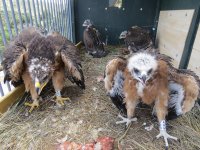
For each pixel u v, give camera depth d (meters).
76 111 0.58
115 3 1.02
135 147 0.47
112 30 1.08
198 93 0.44
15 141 0.48
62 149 0.44
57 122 0.54
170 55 0.80
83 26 1.04
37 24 0.75
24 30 0.60
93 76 0.78
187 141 0.48
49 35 0.59
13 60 0.52
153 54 0.48
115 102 0.54
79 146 0.45
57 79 0.58
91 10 1.04
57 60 0.55
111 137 0.49
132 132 0.51
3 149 0.46
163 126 0.48
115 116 0.56
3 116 0.55
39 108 0.59
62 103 0.60
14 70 0.52
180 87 0.45
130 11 1.04
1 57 0.58
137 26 0.99
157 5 1.01
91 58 0.94
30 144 0.48
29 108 0.59
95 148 0.44
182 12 0.73
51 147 0.47
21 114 0.57
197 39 0.59
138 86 0.46
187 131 0.51
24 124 0.53
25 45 0.54
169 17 0.87
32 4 0.70
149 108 0.58
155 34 1.06
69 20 1.02
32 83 0.55
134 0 1.01
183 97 0.46
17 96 0.62
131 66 0.45
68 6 0.98
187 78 0.44
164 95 0.46
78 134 0.50
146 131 0.51
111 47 1.08
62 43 0.58
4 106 0.57
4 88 0.62
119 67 0.48
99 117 0.56
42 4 0.76
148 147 0.47
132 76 0.45
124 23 1.06
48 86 0.67
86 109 0.59
